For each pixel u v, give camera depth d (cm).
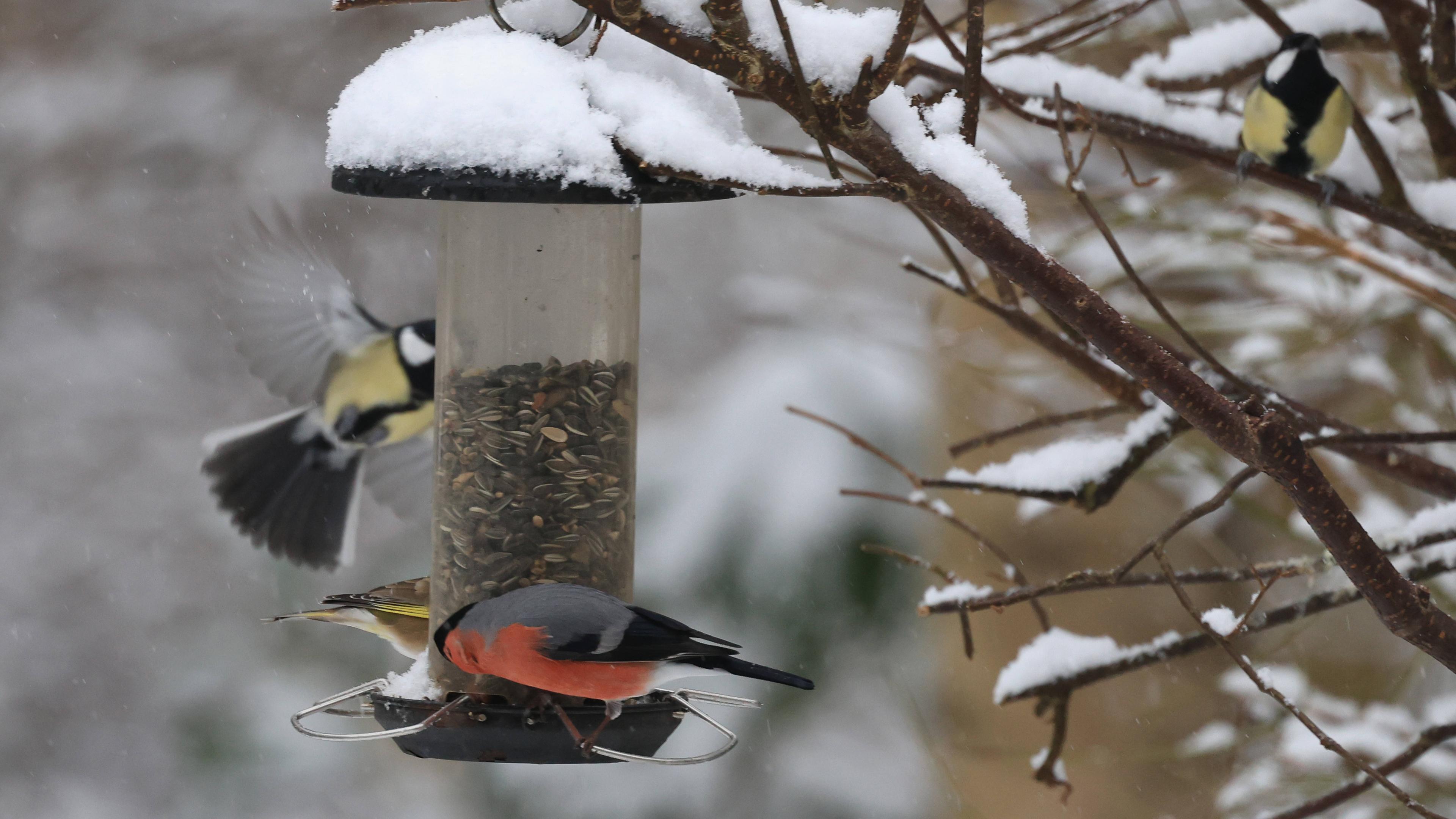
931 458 1385
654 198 621
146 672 1828
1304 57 824
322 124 1888
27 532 1881
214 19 1912
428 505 1071
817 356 1471
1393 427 1072
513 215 772
